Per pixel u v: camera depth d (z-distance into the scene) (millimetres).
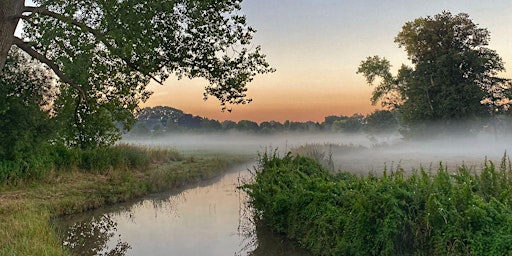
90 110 17312
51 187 13344
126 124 19062
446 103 33000
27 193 12289
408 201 6703
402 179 7309
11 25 11719
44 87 15250
